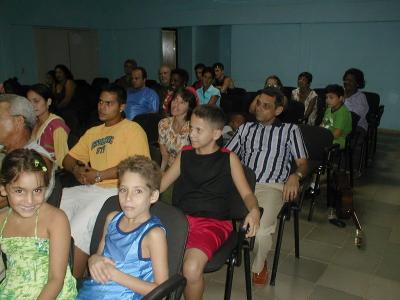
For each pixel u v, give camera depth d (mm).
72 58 9234
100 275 1417
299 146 2635
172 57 9766
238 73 8625
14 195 1357
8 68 7910
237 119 3984
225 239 1989
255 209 1909
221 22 8453
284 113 4523
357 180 4457
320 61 7629
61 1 8602
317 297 2330
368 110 5023
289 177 2502
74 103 5887
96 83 7535
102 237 1657
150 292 1280
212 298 2316
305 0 7477
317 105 5422
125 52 9875
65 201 2258
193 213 2027
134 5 9406
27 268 1392
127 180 1456
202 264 1763
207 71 5562
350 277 2537
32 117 1977
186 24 8867
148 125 3555
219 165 2025
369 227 3264
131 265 1458
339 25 7293
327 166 3357
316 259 2758
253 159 2730
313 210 3561
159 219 1583
